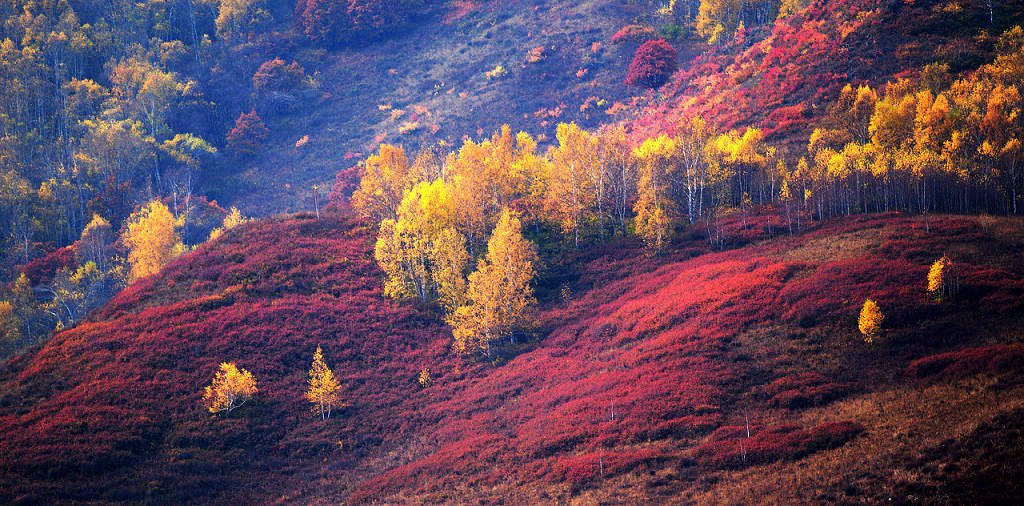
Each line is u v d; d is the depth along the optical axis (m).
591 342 69.56
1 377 69.19
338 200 132.62
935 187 75.50
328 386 64.56
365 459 59.62
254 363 70.19
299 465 59.31
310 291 82.31
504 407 62.78
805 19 130.62
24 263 127.88
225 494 55.31
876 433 43.47
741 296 64.75
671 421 51.47
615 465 47.72
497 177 90.88
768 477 42.31
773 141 99.69
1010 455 37.59
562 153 89.62
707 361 57.41
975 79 91.94
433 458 56.38
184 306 77.94
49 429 59.34
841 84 106.06
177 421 62.47
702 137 94.94
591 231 90.19
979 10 106.88
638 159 93.12
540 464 51.03
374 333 76.06
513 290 73.38
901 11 113.25
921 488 37.62
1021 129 76.31
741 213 86.25
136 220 137.38
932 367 48.84
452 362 72.38
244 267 85.81
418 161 106.94
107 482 54.91
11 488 52.94
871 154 82.38
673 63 146.88
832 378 51.91
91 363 68.81
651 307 70.44
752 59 132.75
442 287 80.25
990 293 54.56
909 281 58.38
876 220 74.38
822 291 60.84
